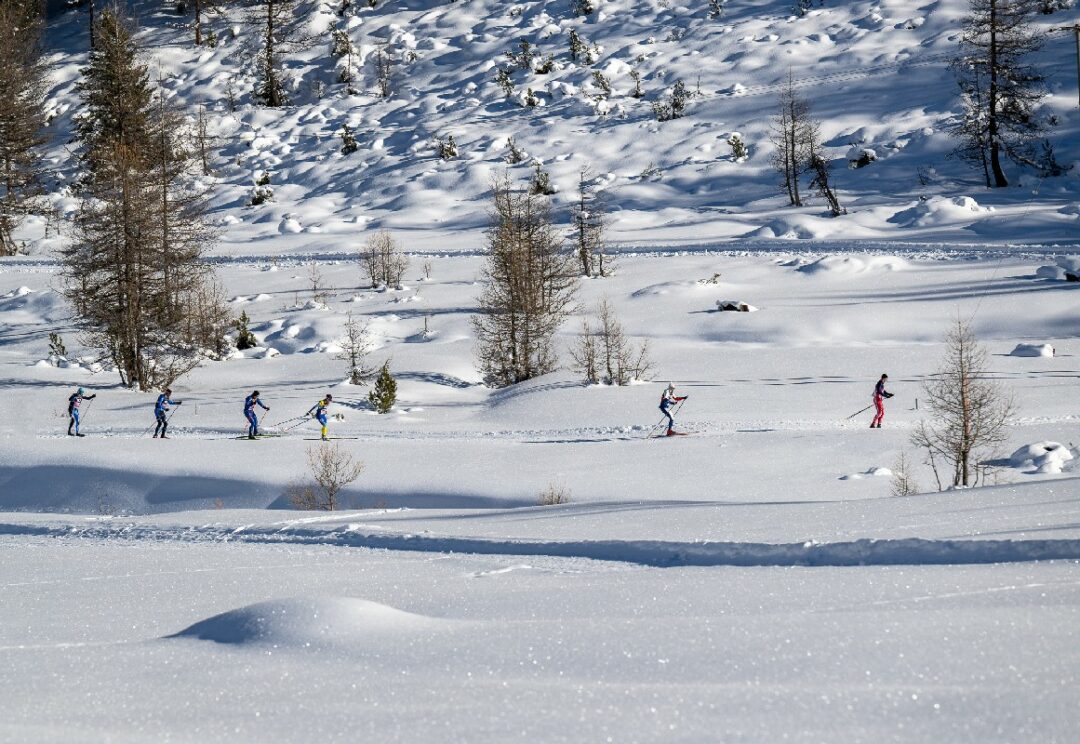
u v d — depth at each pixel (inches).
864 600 738.2
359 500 2822.3
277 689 599.8
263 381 5324.8
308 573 1168.8
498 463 3051.2
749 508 1493.6
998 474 2529.5
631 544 1200.8
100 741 521.3
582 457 3085.6
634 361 4862.2
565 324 5708.7
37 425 4429.1
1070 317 4872.0
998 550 942.4
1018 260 5994.1
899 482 2460.6
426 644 671.8
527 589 924.6
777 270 6441.9
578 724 508.4
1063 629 619.2
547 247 5541.3
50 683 658.8
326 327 6235.2
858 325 5147.6
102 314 5556.1
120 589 1121.4
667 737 485.7
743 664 586.2
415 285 7145.7
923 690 527.2
